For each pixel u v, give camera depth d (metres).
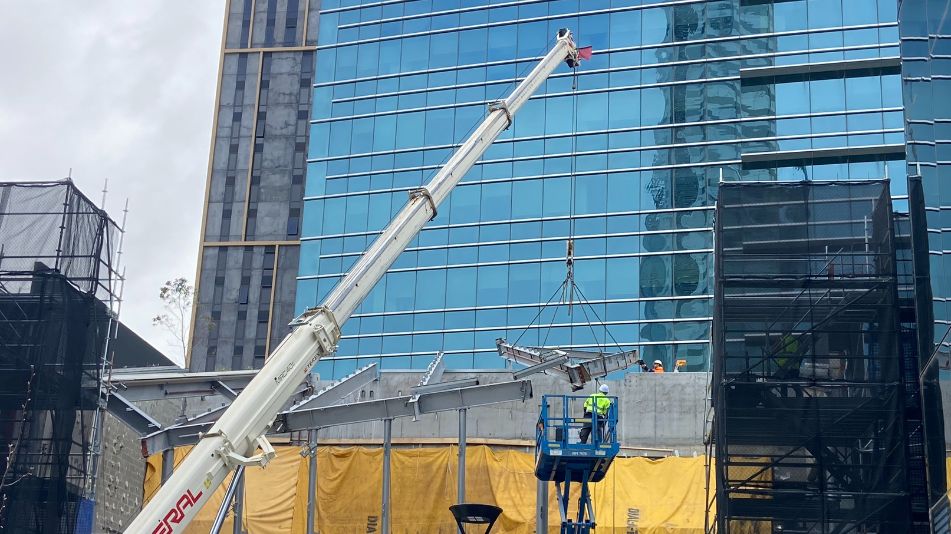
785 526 39.78
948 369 34.62
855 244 42.59
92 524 47.69
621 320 83.62
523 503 49.56
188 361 128.75
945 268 35.25
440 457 50.59
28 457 44.84
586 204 87.62
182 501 30.77
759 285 42.50
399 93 96.62
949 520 34.50
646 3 91.50
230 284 131.88
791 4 87.75
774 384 40.91
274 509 50.00
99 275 49.91
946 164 35.72
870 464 39.88
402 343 88.31
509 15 95.50
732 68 87.62
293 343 34.28
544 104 91.25
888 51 84.69
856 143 83.31
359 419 46.44
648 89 89.25
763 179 84.44
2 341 46.06
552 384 57.75
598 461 41.66
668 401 56.94
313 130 97.75
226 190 136.25
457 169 43.56
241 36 142.75
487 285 87.81
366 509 50.16
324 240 94.31
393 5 99.31
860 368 40.94
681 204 85.50
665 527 48.12
